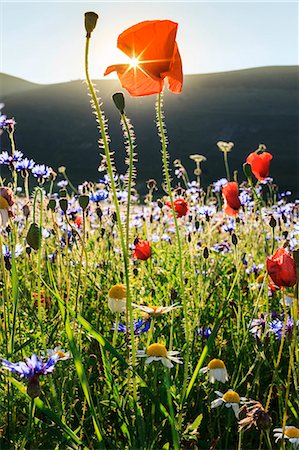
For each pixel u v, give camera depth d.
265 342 3.11
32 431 2.59
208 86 81.50
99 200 4.95
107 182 5.04
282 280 2.22
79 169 62.88
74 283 3.64
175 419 2.58
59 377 2.85
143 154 61.66
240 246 5.22
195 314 3.66
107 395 2.79
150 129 67.06
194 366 3.20
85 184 5.13
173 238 6.80
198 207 5.72
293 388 3.12
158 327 3.45
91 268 4.23
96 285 3.77
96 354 2.97
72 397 2.75
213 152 62.91
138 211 7.66
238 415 2.44
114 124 68.12
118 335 3.52
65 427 2.20
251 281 5.11
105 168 2.50
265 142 66.50
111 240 5.03
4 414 2.70
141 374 2.88
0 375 2.63
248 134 68.44
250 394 3.21
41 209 2.82
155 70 2.27
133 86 2.38
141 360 3.04
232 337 3.53
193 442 2.62
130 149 2.40
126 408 2.57
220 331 3.76
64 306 2.36
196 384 3.12
